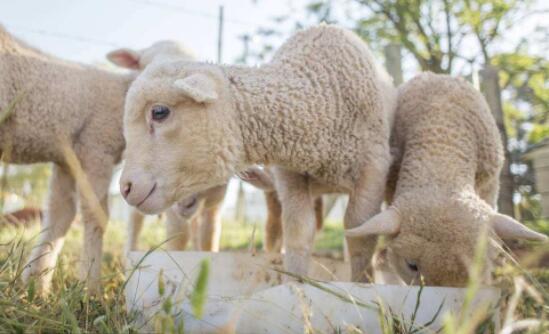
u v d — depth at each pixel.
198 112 0.53
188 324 0.41
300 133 0.58
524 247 0.74
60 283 0.54
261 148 0.57
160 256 0.53
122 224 1.93
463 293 0.45
